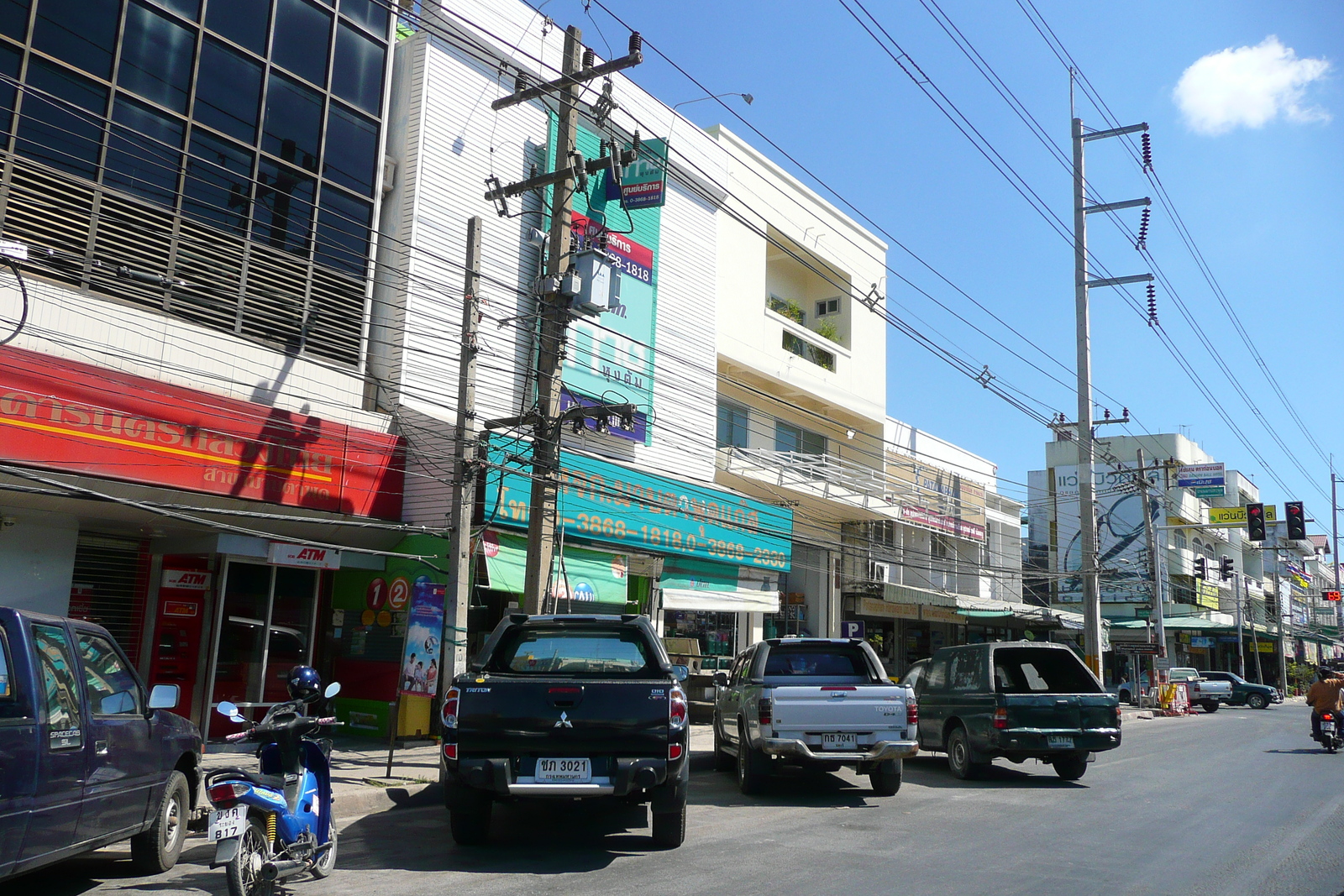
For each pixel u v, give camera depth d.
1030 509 53.66
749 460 22.42
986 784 12.37
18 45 11.27
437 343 15.48
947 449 32.09
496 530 15.26
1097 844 8.20
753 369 23.30
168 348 12.34
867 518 26.95
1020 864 7.29
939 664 14.32
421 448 15.12
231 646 13.84
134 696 6.81
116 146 12.11
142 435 11.69
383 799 9.83
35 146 11.38
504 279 16.61
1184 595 52.56
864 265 28.27
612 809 9.57
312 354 14.30
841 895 6.22
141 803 6.58
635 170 18.50
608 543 16.98
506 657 8.24
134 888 6.44
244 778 5.63
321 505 13.72
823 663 11.74
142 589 13.31
